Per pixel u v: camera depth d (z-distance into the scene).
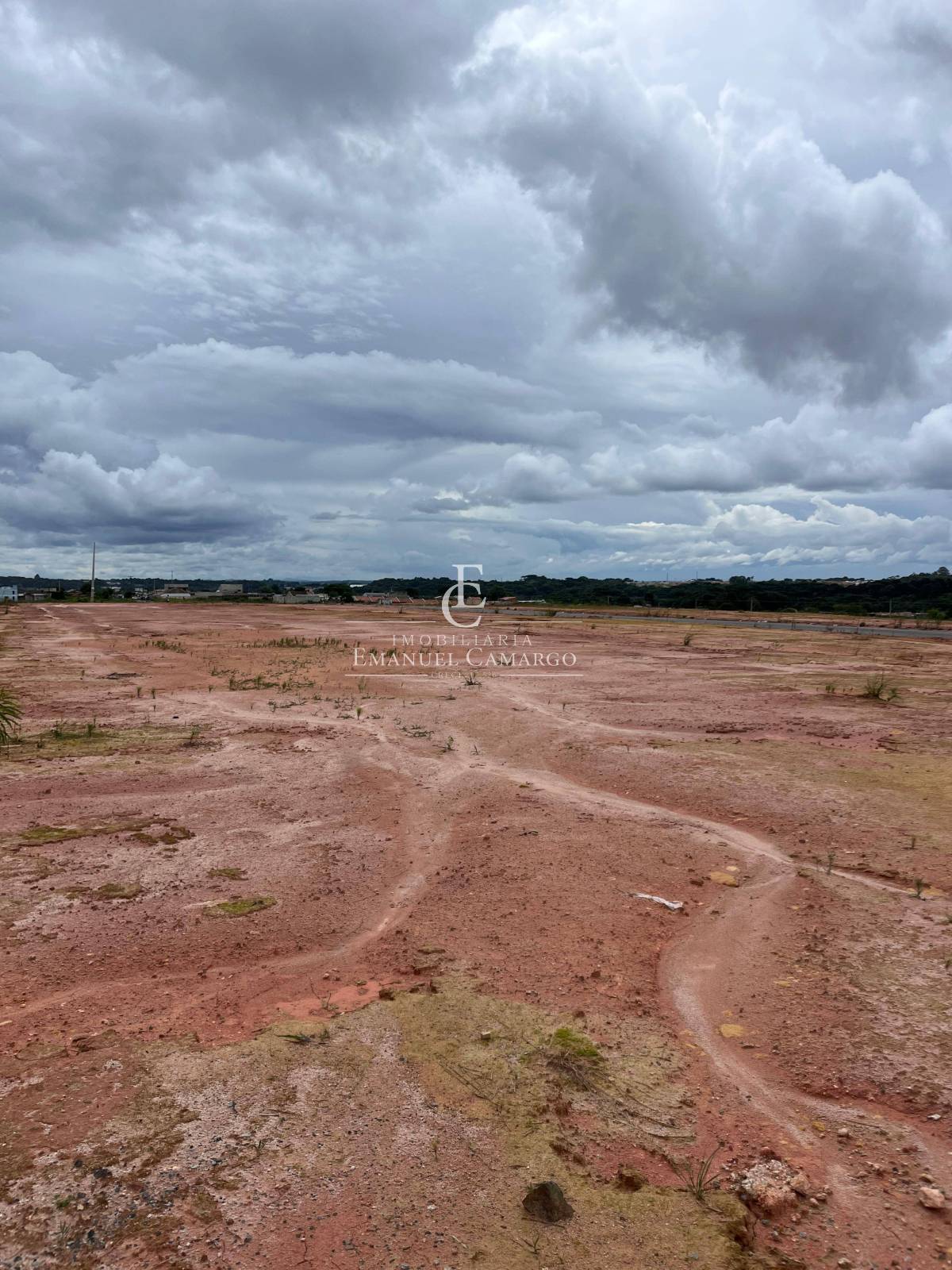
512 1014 3.77
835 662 20.58
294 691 15.05
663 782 8.27
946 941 4.59
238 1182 2.64
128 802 7.58
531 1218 2.52
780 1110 3.14
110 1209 2.51
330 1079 3.24
